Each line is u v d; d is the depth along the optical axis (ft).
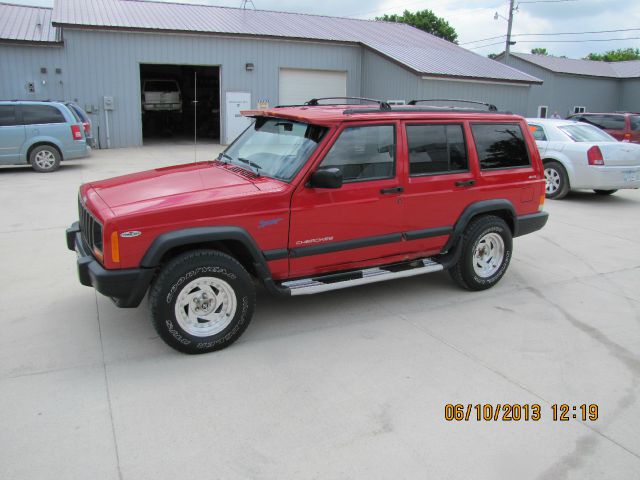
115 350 13.67
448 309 16.98
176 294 12.90
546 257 23.16
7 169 45.32
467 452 10.08
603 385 12.62
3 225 25.82
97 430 10.44
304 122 15.14
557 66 108.37
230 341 13.87
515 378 12.82
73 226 16.22
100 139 64.44
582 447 10.34
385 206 15.64
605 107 114.01
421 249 16.93
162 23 66.74
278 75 72.64
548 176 36.52
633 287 19.49
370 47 74.38
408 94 68.28
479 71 71.87
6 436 10.20
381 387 12.25
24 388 11.84
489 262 18.72
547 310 17.11
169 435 10.34
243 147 16.96
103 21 63.05
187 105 86.02
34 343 13.96
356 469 9.51
